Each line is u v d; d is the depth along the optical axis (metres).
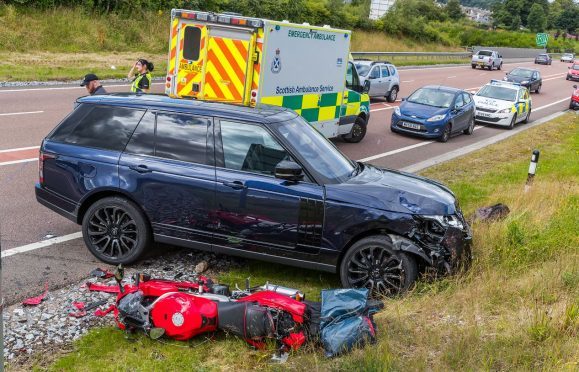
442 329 4.91
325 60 12.37
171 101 6.54
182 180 6.08
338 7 52.78
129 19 30.48
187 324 4.77
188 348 4.78
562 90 40.56
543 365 4.23
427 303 5.42
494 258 6.51
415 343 4.70
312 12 47.34
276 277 6.36
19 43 24.72
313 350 4.61
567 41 122.44
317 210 5.81
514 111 20.89
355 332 4.59
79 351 4.69
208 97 10.67
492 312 5.31
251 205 5.94
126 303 4.91
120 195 6.34
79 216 6.52
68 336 4.92
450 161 13.81
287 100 11.28
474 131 19.95
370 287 5.85
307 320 4.81
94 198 6.47
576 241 7.04
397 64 44.44
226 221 6.04
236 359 4.63
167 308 4.82
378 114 21.28
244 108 6.52
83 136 6.52
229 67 10.45
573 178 11.94
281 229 5.91
